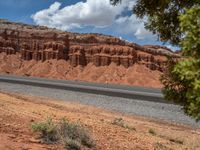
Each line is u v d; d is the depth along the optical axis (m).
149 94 59.25
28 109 17.19
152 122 26.56
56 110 20.20
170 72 5.62
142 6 6.44
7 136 9.16
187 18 4.05
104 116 24.31
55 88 58.59
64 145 9.35
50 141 9.48
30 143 8.95
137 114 31.38
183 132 22.31
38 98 36.28
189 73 4.03
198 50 4.03
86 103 37.31
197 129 25.69
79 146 9.54
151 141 14.55
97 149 10.19
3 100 19.67
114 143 11.74
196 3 4.86
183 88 5.49
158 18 5.97
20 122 11.61
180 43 4.21
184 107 5.53
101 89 67.38
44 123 10.41
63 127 10.41
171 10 5.78
